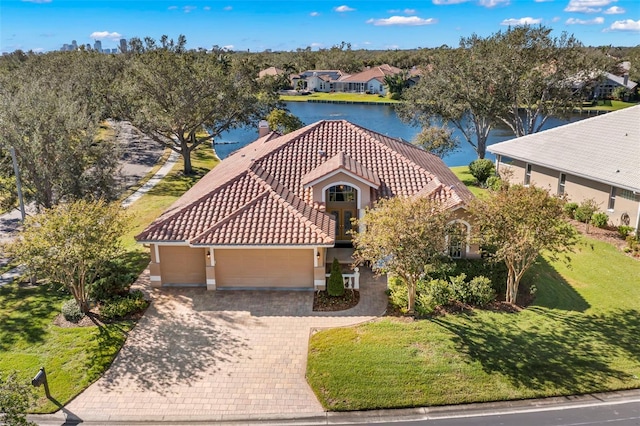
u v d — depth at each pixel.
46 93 28.14
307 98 123.31
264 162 28.94
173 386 16.95
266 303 22.38
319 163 28.94
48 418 15.53
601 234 29.97
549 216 19.86
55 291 23.81
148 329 20.33
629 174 29.80
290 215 23.64
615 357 17.78
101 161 28.77
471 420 15.13
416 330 19.58
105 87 50.03
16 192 27.44
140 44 56.12
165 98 45.94
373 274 24.92
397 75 121.88
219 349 18.97
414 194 26.89
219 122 54.47
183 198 29.44
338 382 16.78
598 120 36.91
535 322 20.03
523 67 49.91
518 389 16.28
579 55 51.22
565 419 15.05
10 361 18.17
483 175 42.97
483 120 53.38
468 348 18.33
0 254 27.44
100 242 20.44
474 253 25.19
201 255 23.72
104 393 16.64
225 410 15.83
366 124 86.94
